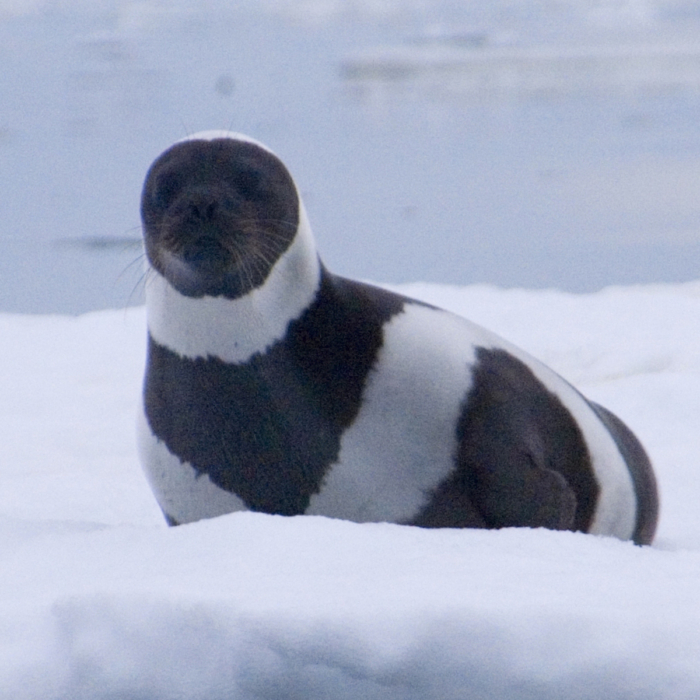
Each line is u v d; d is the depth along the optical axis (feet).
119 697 24.91
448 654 24.47
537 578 27.17
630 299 85.30
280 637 24.40
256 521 30.89
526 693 24.48
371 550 29.14
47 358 79.92
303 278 36.27
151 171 37.88
